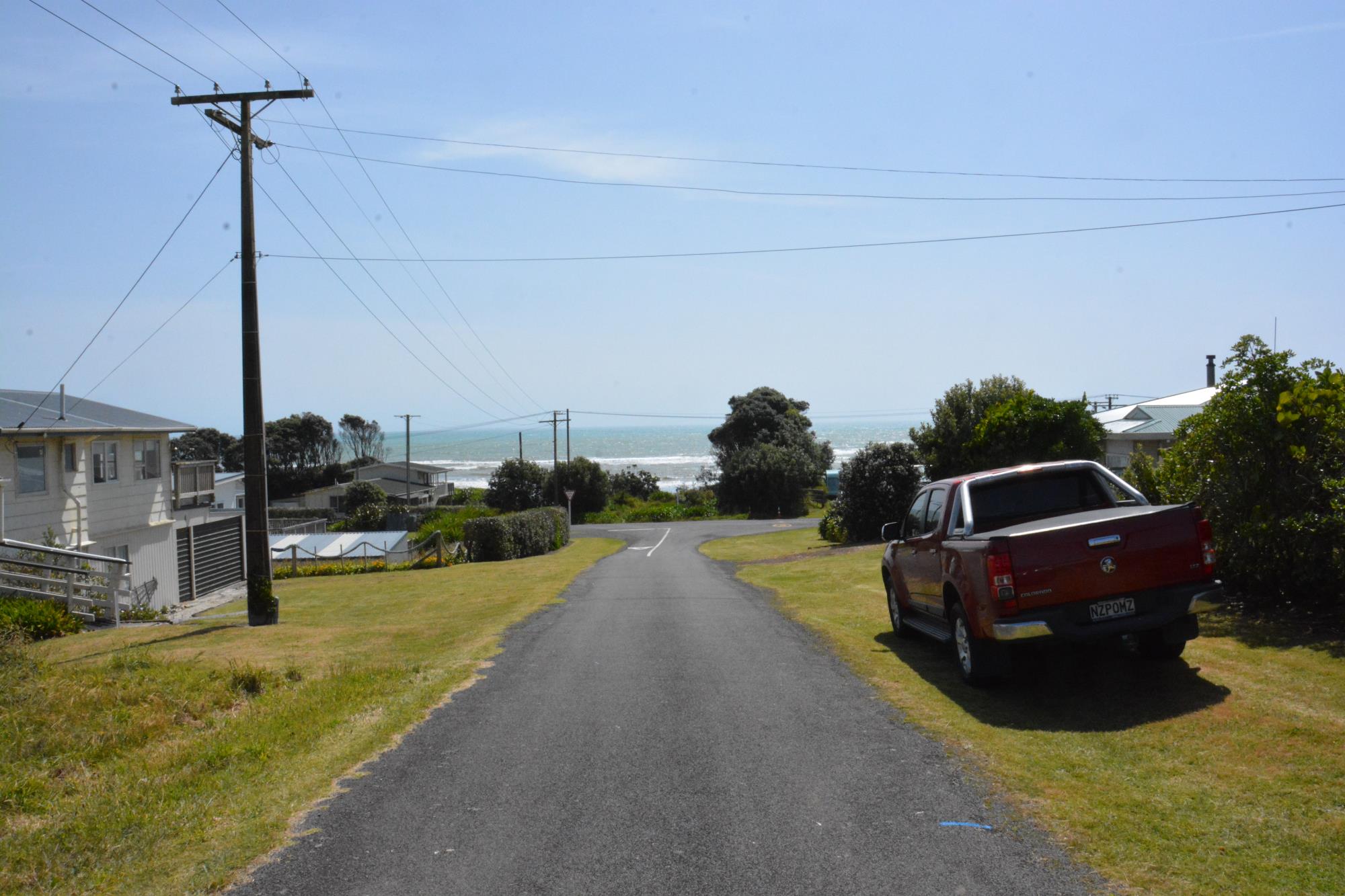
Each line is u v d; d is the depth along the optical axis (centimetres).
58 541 2005
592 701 820
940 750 626
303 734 729
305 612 1842
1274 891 399
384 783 605
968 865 440
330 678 977
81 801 591
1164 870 425
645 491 8706
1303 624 888
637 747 665
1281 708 652
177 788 606
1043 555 717
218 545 2805
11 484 1897
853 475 3047
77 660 1195
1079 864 436
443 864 469
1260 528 921
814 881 432
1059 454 1772
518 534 3488
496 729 734
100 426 2091
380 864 472
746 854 467
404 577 2656
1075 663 855
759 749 649
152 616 1802
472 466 17038
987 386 2725
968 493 888
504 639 1225
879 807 524
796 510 7200
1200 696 702
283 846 501
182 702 862
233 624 1638
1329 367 915
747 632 1191
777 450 7431
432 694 867
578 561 3091
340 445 10400
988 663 773
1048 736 645
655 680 901
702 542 4209
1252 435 941
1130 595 717
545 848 486
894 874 434
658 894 426
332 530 5484
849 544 3027
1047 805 511
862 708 753
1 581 1669
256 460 1620
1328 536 874
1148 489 1192
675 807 539
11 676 901
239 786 609
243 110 1602
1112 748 607
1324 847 438
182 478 2795
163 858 489
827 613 1356
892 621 1133
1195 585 725
